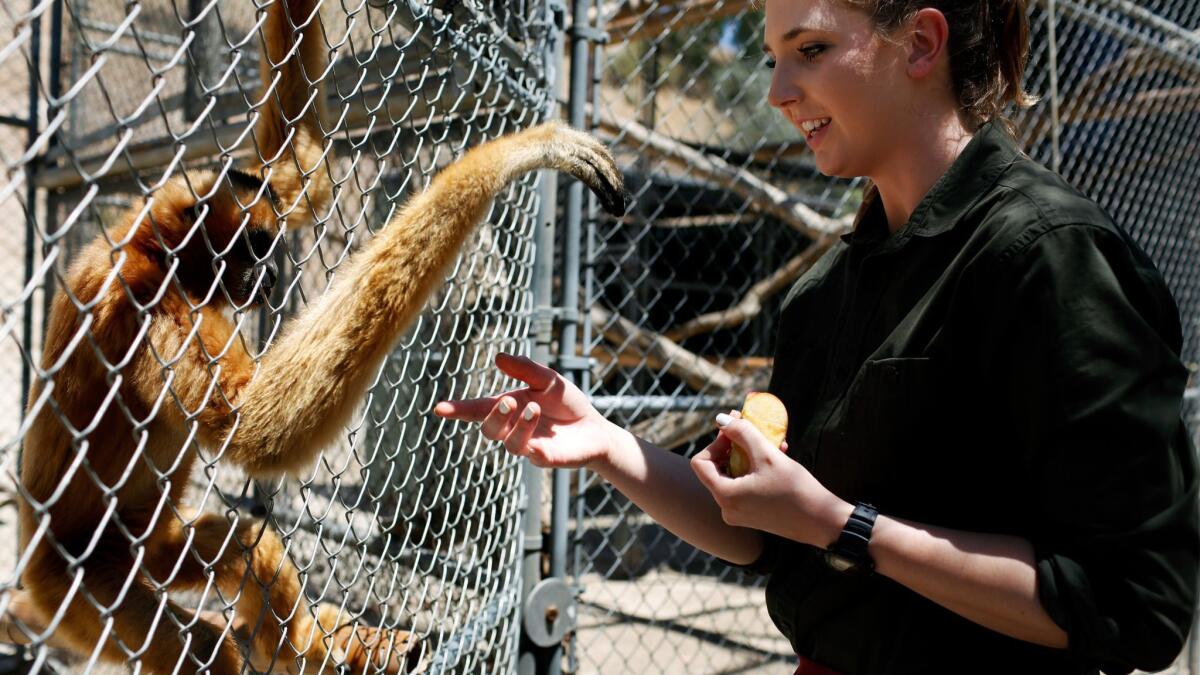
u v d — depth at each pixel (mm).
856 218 2047
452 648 2738
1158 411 1397
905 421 1661
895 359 1670
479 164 2273
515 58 3168
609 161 2500
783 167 10414
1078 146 7344
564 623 3727
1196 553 1396
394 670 2857
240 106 4328
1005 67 1849
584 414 2121
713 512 2135
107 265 2381
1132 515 1365
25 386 4992
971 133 1805
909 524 1527
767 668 6375
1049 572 1410
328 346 2162
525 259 3428
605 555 8891
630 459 2123
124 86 5109
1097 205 1591
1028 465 1509
